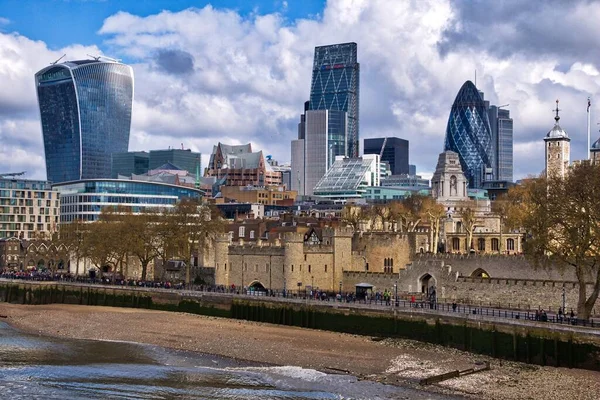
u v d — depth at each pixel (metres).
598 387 89.88
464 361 105.75
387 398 87.44
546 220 113.44
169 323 142.38
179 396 89.38
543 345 103.06
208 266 193.88
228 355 114.50
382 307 125.50
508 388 90.50
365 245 168.12
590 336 98.50
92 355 114.69
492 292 135.25
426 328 119.06
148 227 187.75
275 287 161.88
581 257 110.38
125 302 172.38
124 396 89.31
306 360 109.44
